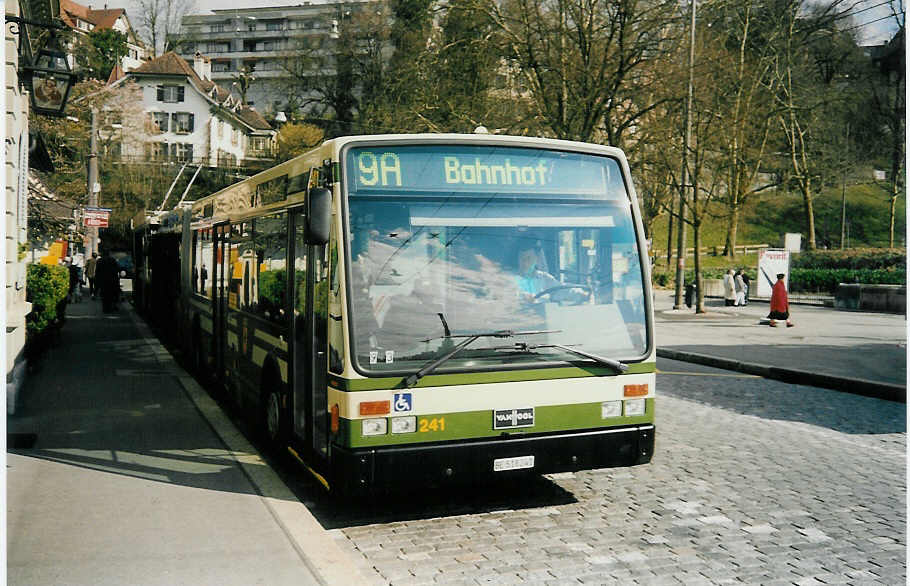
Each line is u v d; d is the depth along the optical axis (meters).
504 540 5.92
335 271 5.96
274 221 7.95
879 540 5.96
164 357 15.30
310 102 65.75
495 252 6.22
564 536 6.01
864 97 49.03
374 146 6.12
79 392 11.42
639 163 29.08
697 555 5.63
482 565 5.41
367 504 6.81
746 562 5.51
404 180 6.13
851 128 51.50
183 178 59.94
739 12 36.00
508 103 29.59
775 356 17.23
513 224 6.30
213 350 11.58
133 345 17.27
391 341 5.87
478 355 6.04
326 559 5.14
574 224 6.46
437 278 6.05
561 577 5.21
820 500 6.96
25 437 8.28
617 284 6.54
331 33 63.59
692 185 31.86
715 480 7.59
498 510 6.66
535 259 6.32
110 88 57.25
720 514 6.57
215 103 78.69
